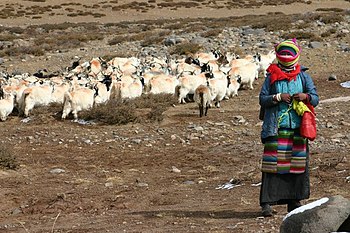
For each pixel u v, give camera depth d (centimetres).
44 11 5788
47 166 1302
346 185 973
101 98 1970
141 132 1633
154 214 895
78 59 3219
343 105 1875
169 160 1345
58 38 3881
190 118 1791
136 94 2059
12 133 1653
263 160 776
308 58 2775
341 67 2594
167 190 1083
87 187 1127
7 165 1263
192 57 2808
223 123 1708
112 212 948
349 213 606
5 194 1070
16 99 1906
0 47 3619
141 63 2689
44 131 1664
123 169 1273
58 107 1911
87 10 5897
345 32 3206
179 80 2047
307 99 766
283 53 777
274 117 766
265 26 3553
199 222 816
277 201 780
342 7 5909
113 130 1662
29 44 3747
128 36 3841
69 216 931
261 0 6438
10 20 5306
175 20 4897
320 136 1485
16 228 869
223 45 3212
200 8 6016
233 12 5706
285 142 766
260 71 2598
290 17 3919
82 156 1396
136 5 6131
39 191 1097
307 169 774
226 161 1309
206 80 1969
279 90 770
